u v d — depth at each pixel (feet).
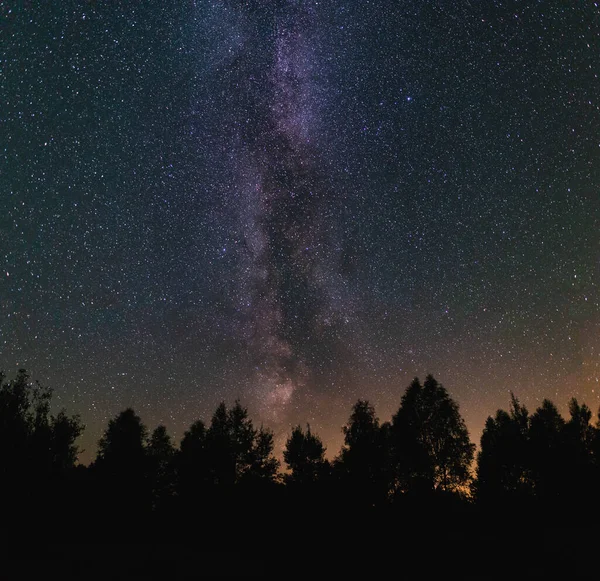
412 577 45.06
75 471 64.95
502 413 75.05
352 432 69.77
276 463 71.36
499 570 45.19
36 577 41.81
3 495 54.34
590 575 42.06
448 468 68.39
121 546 53.67
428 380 73.20
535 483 67.10
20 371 62.18
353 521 60.49
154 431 74.95
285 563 49.55
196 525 62.80
